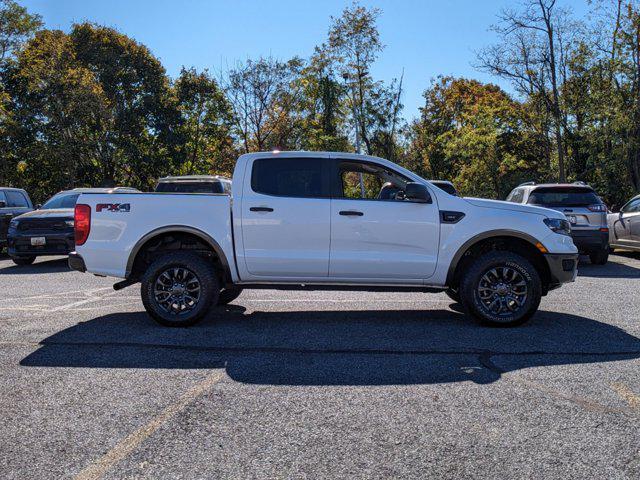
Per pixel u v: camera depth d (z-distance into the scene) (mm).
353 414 3678
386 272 6289
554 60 27719
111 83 38781
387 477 2861
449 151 40812
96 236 6332
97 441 3291
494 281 6180
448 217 6262
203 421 3576
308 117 39594
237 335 5840
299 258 6246
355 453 3125
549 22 27297
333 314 6984
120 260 6301
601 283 9711
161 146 40156
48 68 35250
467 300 6160
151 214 6301
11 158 36156
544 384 4250
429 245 6270
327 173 6398
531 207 6449
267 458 3072
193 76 39750
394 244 6262
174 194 6367
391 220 6246
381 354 5109
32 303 7895
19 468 2973
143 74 39906
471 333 5918
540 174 37406
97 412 3725
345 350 5246
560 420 3564
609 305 7562
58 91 34594
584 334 5848
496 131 38000
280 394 4062
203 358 4988
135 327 6227
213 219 6297
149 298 6191
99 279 10617
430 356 5027
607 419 3580
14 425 3521
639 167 27703
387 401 3910
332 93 39531
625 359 4918
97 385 4262
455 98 46062
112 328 6176
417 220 6254
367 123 41156
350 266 6258
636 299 8039
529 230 6258
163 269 6191
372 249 6262
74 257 6359
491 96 42469
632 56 27234
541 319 6645
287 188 6348
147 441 3289
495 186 38625
